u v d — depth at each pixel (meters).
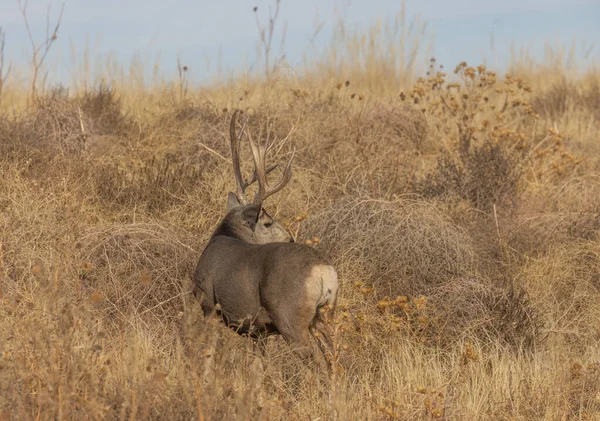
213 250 21.44
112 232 25.53
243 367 18.81
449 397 18.44
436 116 38.59
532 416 19.05
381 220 26.28
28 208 25.84
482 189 31.22
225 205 28.72
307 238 27.17
